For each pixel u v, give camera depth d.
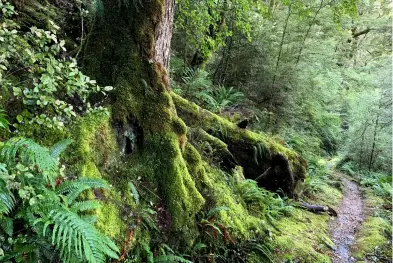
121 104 3.50
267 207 4.79
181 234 3.29
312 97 9.22
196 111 4.97
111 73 3.64
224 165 4.85
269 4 9.74
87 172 2.90
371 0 14.40
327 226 5.22
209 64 9.11
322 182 7.66
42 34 2.84
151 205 3.27
